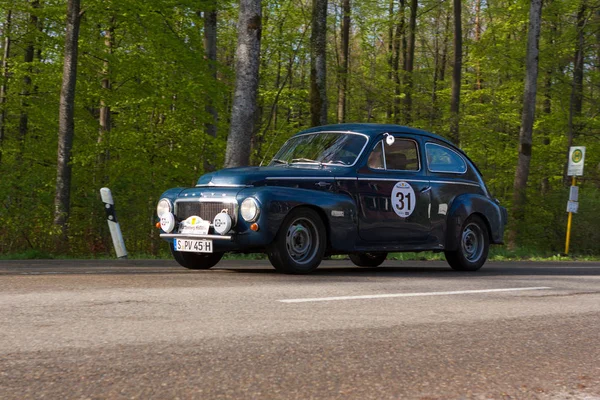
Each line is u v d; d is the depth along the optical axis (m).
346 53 30.05
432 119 27.03
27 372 2.62
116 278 6.15
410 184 8.04
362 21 30.47
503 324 4.17
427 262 11.58
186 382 2.50
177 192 7.39
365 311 4.46
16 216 13.81
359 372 2.75
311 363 2.89
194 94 19.05
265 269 7.87
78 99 21.53
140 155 19.73
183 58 18.91
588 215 19.42
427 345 3.40
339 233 7.33
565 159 25.89
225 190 7.00
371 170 7.73
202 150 20.23
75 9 17.55
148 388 2.40
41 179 14.62
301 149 7.99
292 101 27.45
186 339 3.34
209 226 7.02
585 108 26.39
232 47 30.42
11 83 22.50
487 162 29.09
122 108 21.39
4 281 5.75
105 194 10.65
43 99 22.88
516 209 20.22
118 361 2.83
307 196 7.09
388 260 12.05
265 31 24.19
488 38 27.09
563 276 8.00
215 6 19.03
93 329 3.55
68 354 2.95
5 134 24.27
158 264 9.18
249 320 3.95
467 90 33.03
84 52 20.75
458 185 8.62
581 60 24.72
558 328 4.11
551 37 24.61
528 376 2.80
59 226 13.62
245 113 12.84
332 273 7.45
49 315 3.97
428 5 32.28
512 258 15.99
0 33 22.27
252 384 2.50
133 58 20.14
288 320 4.00
